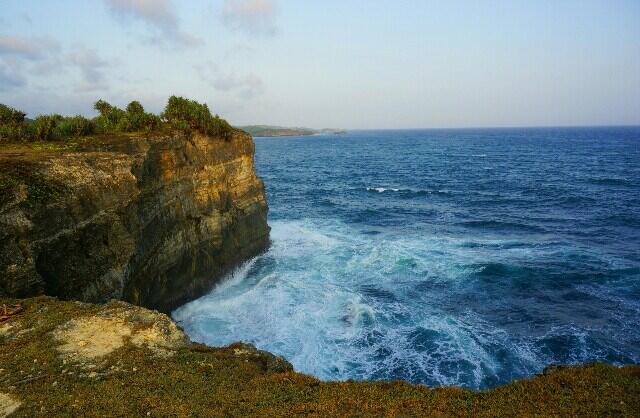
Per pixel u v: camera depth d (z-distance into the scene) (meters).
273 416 9.99
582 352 19.88
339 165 111.75
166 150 25.67
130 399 10.42
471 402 10.95
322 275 29.36
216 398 10.64
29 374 11.23
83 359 12.06
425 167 103.31
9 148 21.47
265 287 27.16
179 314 23.75
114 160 21.20
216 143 31.31
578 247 35.34
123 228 19.86
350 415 10.18
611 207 50.75
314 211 52.16
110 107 32.34
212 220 29.14
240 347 14.06
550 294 26.14
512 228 42.94
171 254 24.66
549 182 72.69
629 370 12.20
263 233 35.88
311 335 21.11
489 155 134.12
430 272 29.64
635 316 23.27
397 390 11.62
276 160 128.50
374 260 32.28
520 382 11.97
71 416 9.72
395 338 20.91
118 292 19.05
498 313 23.75
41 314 14.15
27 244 15.61
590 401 10.72
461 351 19.84
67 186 17.88
